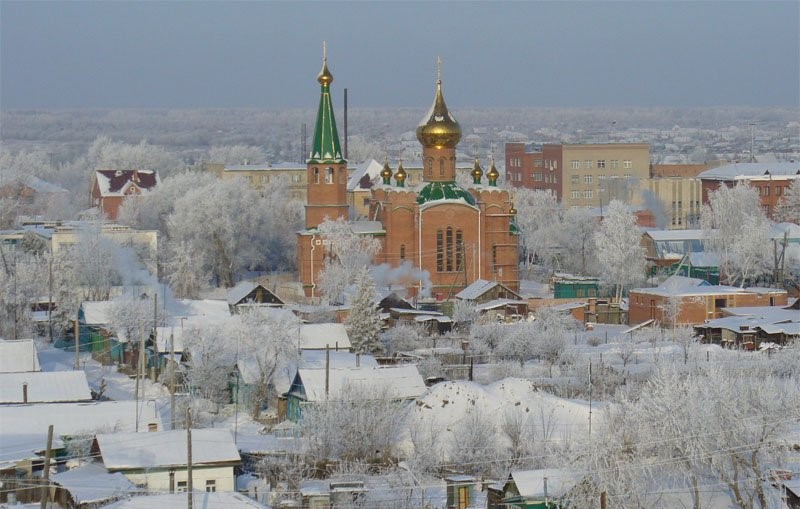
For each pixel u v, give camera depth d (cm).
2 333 15612
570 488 7912
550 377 12900
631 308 17700
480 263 19500
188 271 19512
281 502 8650
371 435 9650
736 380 9256
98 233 18638
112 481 8644
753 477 8188
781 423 8388
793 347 13162
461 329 16350
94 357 14800
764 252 19750
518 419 10012
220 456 9025
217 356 12362
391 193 19425
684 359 12688
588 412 10275
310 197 19688
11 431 9894
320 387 11306
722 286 18575
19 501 8744
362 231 19612
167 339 13788
